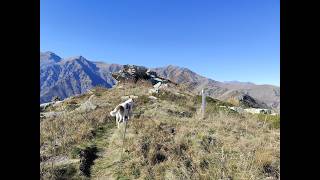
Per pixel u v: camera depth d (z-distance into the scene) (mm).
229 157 10945
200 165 10227
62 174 9734
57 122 15547
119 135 13469
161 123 15375
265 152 10953
